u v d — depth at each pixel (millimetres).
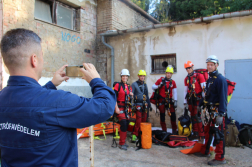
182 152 4246
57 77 1434
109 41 7355
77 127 1002
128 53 7004
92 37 7426
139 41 6820
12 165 959
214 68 3607
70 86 3998
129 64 6980
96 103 1024
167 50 6367
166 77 5484
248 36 5336
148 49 6672
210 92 3617
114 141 5055
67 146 1017
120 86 4484
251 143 4582
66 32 6363
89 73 1196
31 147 920
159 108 5555
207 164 3588
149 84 6645
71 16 6832
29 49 1027
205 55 5840
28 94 993
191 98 5074
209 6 17812
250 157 3889
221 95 3379
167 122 6375
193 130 5246
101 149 4398
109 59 7348
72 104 989
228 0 16906
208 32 5809
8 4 4812
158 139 5023
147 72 6684
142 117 5121
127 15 8461
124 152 4238
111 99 1101
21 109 955
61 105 973
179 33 6199
